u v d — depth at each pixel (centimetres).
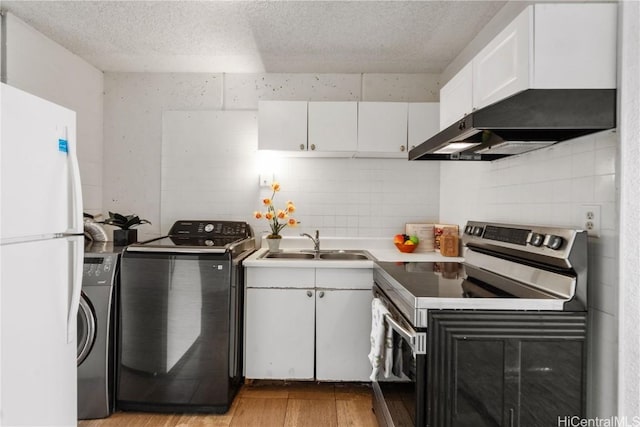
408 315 133
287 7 198
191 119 290
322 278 223
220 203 291
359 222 289
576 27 119
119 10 204
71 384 144
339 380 223
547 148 155
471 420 123
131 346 198
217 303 198
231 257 202
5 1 197
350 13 204
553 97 119
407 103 254
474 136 152
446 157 196
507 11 189
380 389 175
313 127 253
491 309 124
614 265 122
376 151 255
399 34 226
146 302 198
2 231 111
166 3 197
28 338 122
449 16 205
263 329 223
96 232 250
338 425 188
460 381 123
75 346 147
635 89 114
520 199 174
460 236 244
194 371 198
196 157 291
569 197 142
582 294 125
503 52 132
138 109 291
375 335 172
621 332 118
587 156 133
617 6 119
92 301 193
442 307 124
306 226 289
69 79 254
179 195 291
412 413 128
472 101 157
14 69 214
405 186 289
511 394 124
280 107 253
